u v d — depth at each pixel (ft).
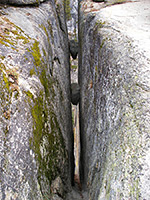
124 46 13.55
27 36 13.69
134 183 6.97
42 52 14.80
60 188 14.87
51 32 21.47
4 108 8.13
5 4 16.24
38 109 11.43
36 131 10.51
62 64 26.03
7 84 8.95
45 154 12.01
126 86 10.84
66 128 23.13
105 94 13.91
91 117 19.79
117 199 7.48
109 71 13.88
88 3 32.50
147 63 11.03
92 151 17.31
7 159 7.33
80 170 33.60
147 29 15.30
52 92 16.72
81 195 21.62
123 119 9.62
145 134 7.92
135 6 22.75
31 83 11.15
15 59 10.51
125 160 8.02
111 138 10.62
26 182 8.21
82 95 30.22
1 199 6.40
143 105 9.01
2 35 11.44
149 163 7.02
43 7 22.49
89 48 23.15
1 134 7.45
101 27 18.89
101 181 10.97
